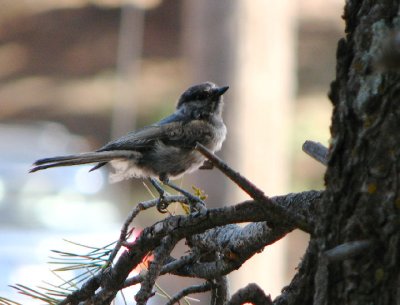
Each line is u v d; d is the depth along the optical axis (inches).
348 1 149.7
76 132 1418.6
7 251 544.4
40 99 1482.5
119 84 1451.8
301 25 1382.9
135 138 304.7
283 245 594.6
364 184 140.9
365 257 139.1
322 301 142.7
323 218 145.4
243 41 584.4
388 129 140.1
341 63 148.2
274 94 593.3
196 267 181.6
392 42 131.2
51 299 176.2
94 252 182.9
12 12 1654.8
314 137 1149.1
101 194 705.6
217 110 332.8
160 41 1553.9
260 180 589.9
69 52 1588.3
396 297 136.3
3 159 773.9
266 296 153.9
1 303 173.2
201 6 589.9
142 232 172.1
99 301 177.9
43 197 671.8
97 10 1617.9
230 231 177.9
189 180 574.6
